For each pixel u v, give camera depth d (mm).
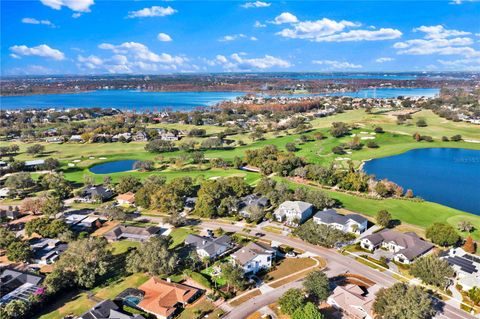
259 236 114500
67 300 83688
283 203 130875
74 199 151875
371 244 104375
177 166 199750
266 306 79375
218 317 75875
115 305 79188
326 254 102688
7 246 102812
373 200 145875
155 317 76812
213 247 101562
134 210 139875
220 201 136250
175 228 122438
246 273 91812
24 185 163625
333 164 192875
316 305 78312
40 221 116688
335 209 135375
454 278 88250
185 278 90750
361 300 77688
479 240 109625
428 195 157750
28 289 86188
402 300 71125
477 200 151375
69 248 93062
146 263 90375
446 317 75250
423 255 99000
